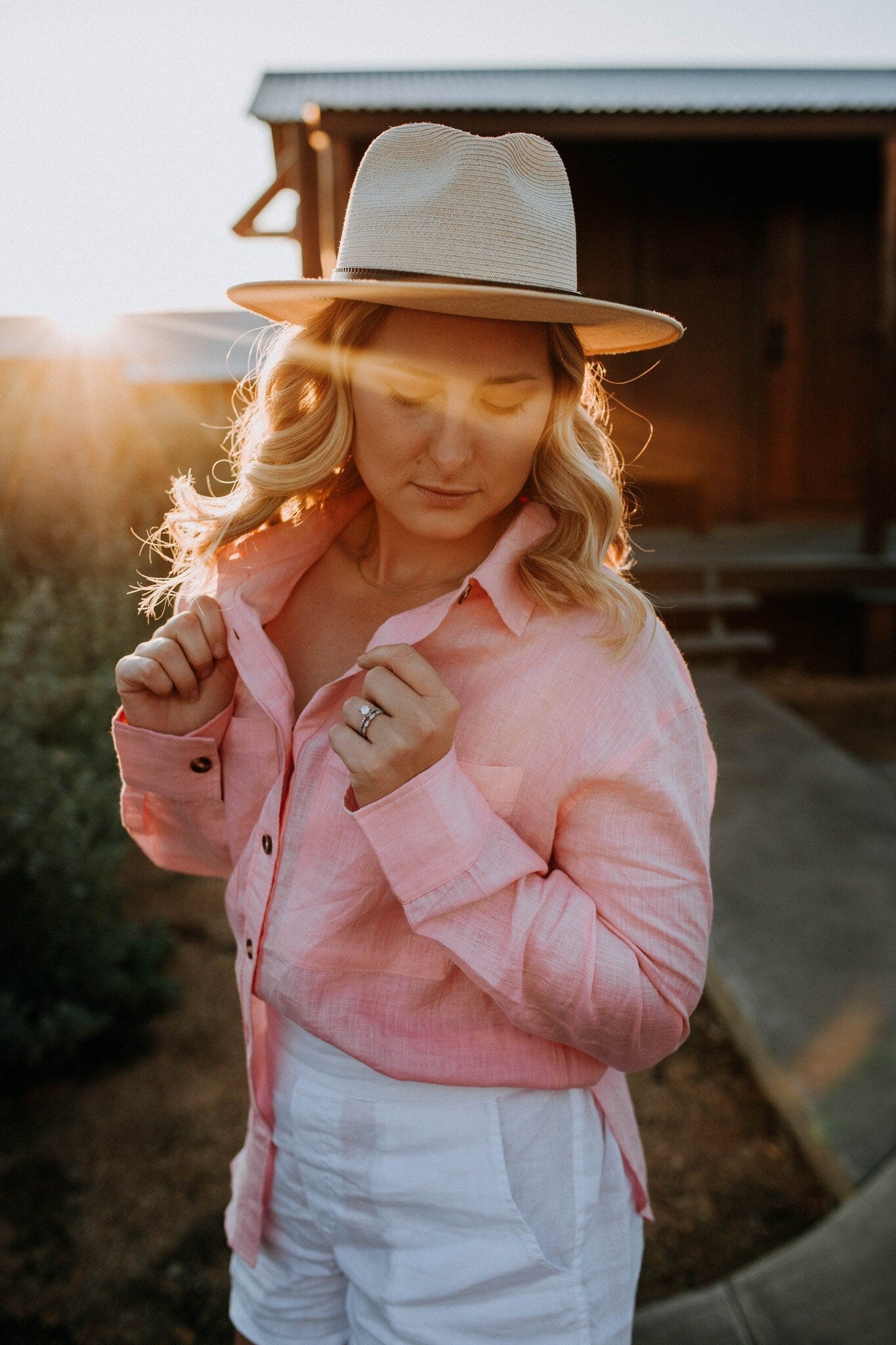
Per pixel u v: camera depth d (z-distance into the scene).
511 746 0.99
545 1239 1.08
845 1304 1.92
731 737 5.19
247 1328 1.30
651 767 0.97
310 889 1.04
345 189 6.18
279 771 1.10
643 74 8.15
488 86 7.32
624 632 0.98
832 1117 2.38
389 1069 1.06
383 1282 1.11
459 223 0.93
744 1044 2.83
